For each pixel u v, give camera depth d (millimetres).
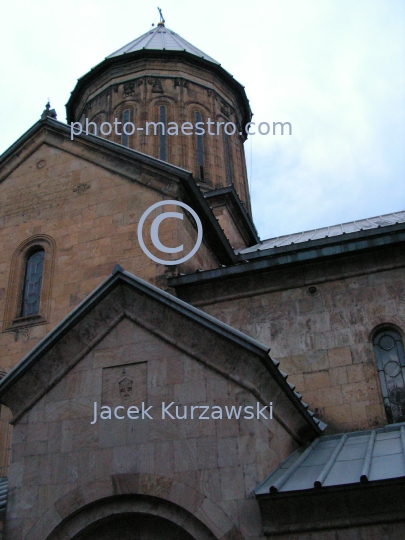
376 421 12391
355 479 8320
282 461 9664
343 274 13805
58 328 9953
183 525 8695
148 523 9094
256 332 13891
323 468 9086
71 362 9945
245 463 8664
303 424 10664
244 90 25281
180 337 9586
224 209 21047
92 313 10047
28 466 9484
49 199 16469
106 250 15117
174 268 14438
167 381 9445
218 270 14164
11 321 15109
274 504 8266
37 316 14891
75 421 9578
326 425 12039
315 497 8211
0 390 9828
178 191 15344
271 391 9414
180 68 23734
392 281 13516
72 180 16469
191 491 8711
